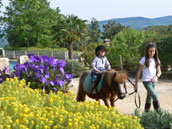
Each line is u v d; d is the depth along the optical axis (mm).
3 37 66250
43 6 61719
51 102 4113
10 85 4551
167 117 5980
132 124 4062
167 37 16500
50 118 3484
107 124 3693
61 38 43812
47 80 7504
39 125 3309
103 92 6328
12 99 3783
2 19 62188
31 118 3375
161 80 15805
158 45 16438
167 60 16344
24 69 7484
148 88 6309
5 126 3129
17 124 3166
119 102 9398
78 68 19953
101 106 4387
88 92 6887
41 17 60219
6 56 52625
